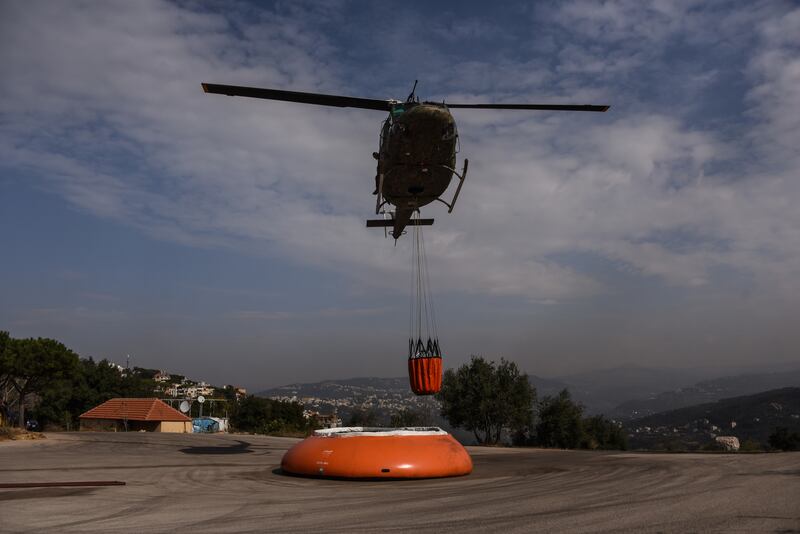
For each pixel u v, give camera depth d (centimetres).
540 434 3872
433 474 1262
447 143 1443
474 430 3756
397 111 1448
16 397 5253
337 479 1271
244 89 1385
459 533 650
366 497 985
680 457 1653
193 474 1393
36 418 6706
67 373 4622
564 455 1897
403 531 672
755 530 617
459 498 948
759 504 783
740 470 1220
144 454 2066
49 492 1067
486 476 1298
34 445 2609
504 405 3522
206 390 10962
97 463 1698
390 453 1269
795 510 730
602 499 888
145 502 938
